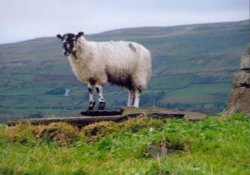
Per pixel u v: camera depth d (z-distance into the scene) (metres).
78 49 23.08
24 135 16.20
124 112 19.14
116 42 24.45
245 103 19.94
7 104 125.19
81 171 11.84
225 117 18.75
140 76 24.77
